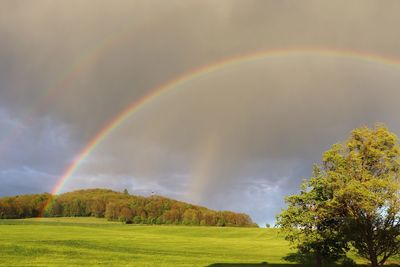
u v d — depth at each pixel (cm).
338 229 4575
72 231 11056
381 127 4394
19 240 8006
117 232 11488
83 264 5222
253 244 9525
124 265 5259
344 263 5681
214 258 6644
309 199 5119
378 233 4209
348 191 4075
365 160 4350
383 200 4072
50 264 5106
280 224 5297
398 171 4284
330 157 4434
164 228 14650
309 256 6425
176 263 5688
